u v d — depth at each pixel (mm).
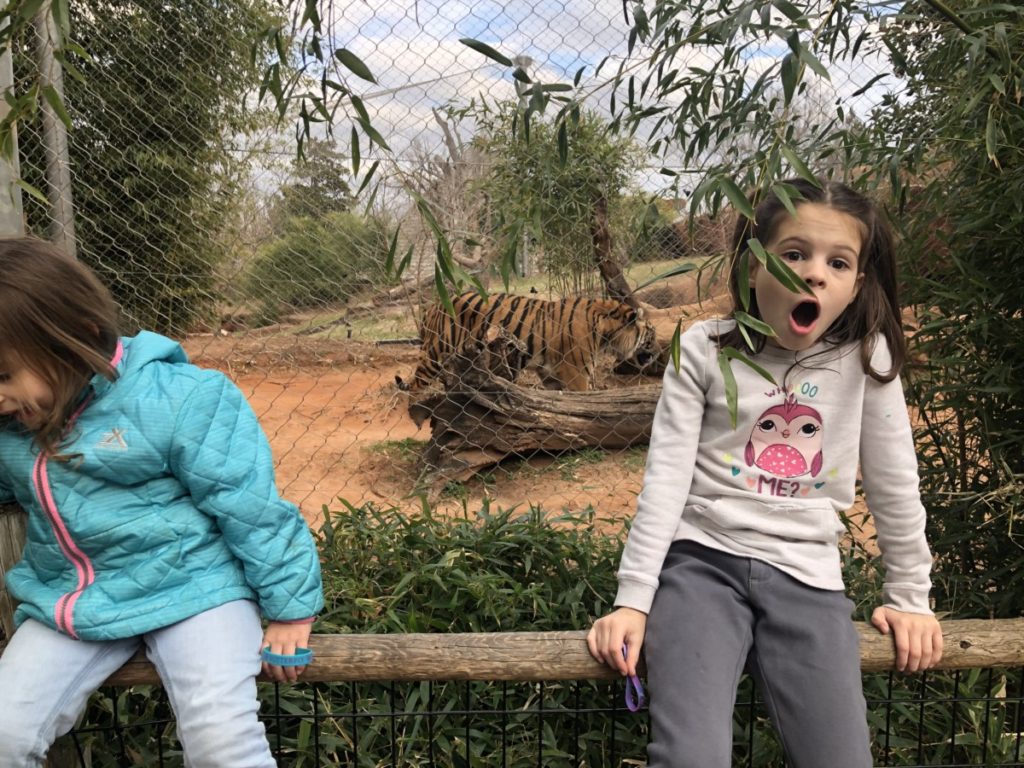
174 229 5426
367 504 3061
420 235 2730
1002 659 1771
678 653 1564
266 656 1572
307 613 1577
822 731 1521
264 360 7852
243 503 1553
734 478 1693
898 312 1754
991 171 2236
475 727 2217
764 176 1386
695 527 1719
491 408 4930
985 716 2164
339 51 1308
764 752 2084
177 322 5898
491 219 3516
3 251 1431
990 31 1925
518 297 6320
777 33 1320
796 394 1688
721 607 1627
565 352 6242
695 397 1723
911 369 2400
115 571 1571
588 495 4695
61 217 3770
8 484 1642
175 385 1577
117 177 5250
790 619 1610
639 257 4062
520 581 2676
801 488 1691
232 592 1594
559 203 4730
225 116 5121
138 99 5039
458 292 1501
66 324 1442
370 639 1740
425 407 4945
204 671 1496
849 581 2549
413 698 2156
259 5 4688
